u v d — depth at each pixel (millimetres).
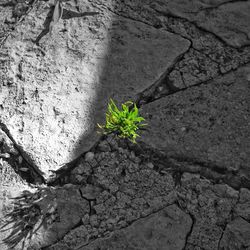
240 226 887
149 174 925
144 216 894
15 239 874
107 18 1055
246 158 932
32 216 890
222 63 1021
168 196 909
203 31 1053
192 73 1008
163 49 1024
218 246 875
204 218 895
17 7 1074
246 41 1044
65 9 1061
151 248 868
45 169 918
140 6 1072
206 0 1084
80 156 934
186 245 875
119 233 880
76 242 875
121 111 928
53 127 950
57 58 1012
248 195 910
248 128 956
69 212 893
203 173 927
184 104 977
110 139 948
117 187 915
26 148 932
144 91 986
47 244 872
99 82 990
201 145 941
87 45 1023
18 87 984
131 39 1033
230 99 982
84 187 914
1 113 961
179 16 1065
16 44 1028
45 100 972
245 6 1082
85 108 967
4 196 904
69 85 986
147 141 944
